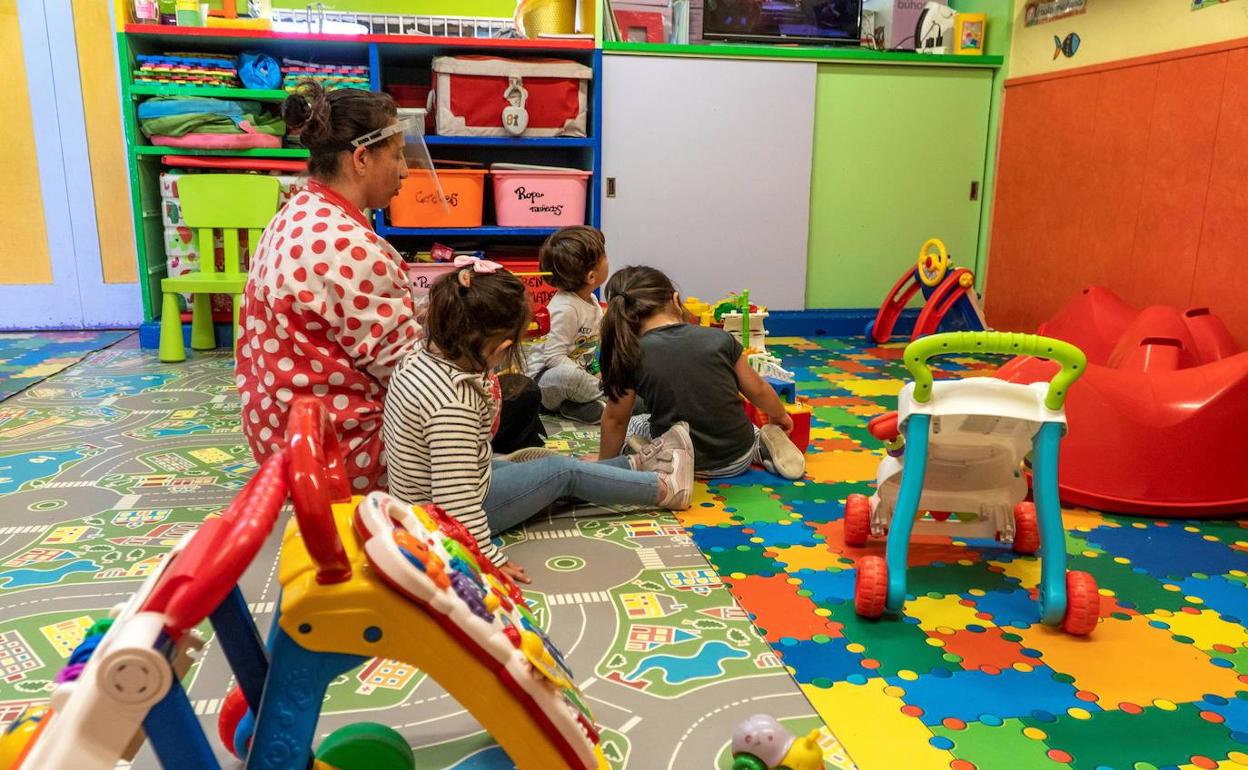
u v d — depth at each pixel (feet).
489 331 4.78
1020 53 11.93
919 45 12.28
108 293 12.53
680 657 4.19
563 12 11.31
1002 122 12.31
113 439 7.45
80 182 12.16
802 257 12.37
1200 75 8.93
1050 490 4.56
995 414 4.56
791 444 6.83
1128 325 8.52
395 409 4.91
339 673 2.63
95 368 10.05
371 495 2.87
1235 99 8.55
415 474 4.94
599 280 8.46
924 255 11.48
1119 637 4.43
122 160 12.17
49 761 2.06
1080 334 8.80
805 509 6.09
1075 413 6.09
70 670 2.35
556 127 11.11
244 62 10.86
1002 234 12.37
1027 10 11.71
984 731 3.66
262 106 11.50
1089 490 6.06
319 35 10.70
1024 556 5.38
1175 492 5.96
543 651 2.90
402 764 3.05
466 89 10.63
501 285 4.78
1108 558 5.34
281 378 5.24
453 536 3.31
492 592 3.04
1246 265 8.52
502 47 10.99
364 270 5.19
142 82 10.72
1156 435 5.95
